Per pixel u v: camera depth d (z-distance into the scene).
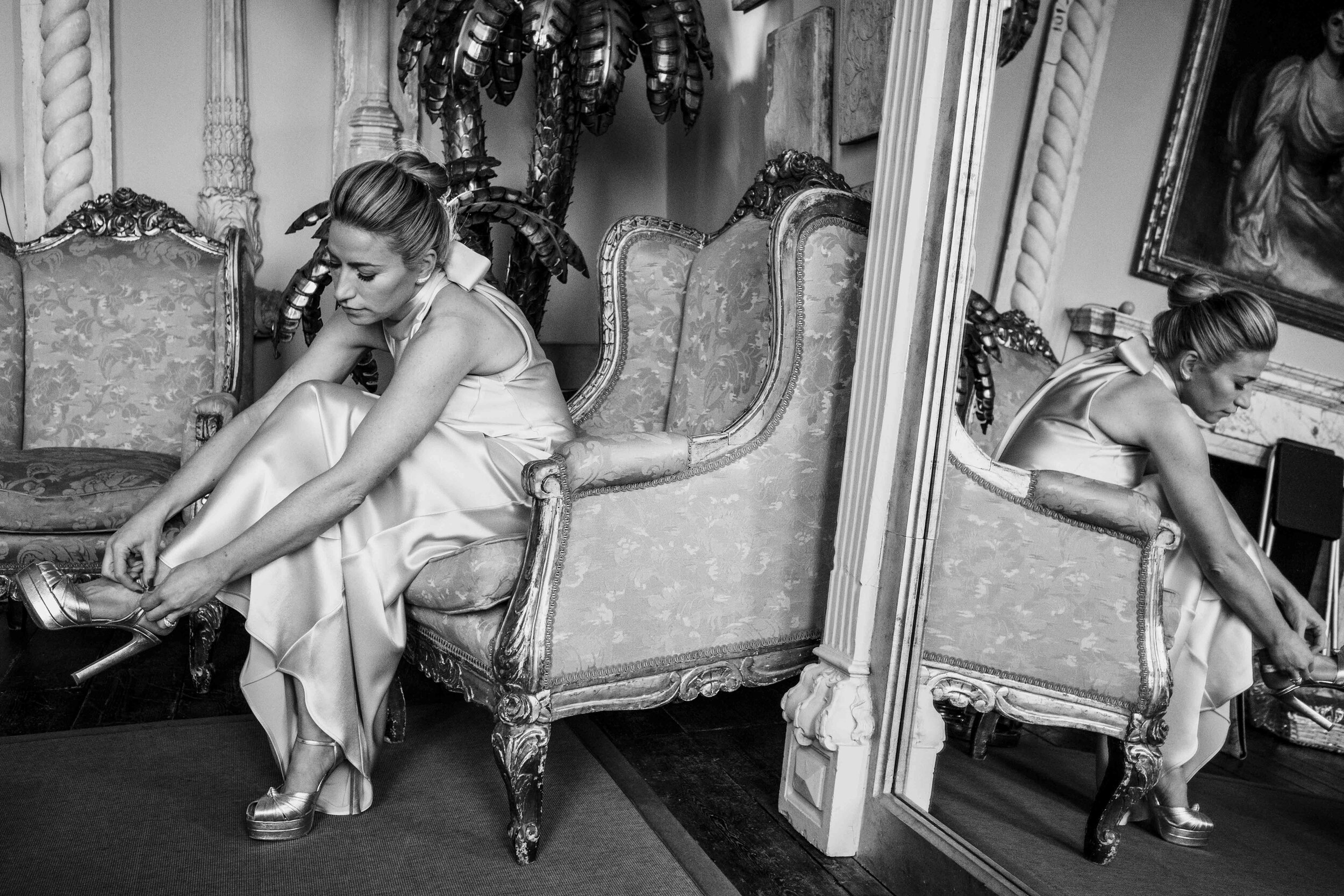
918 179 1.98
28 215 4.03
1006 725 2.04
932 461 2.01
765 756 2.66
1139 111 1.70
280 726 2.09
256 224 4.25
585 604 2.01
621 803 2.30
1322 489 1.43
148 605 1.94
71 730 2.52
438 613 2.13
